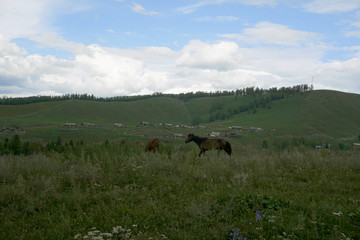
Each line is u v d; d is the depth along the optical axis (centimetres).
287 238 384
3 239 397
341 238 387
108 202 568
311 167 980
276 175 851
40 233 409
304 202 545
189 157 1062
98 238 364
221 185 698
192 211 479
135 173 801
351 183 741
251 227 420
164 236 393
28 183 643
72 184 686
